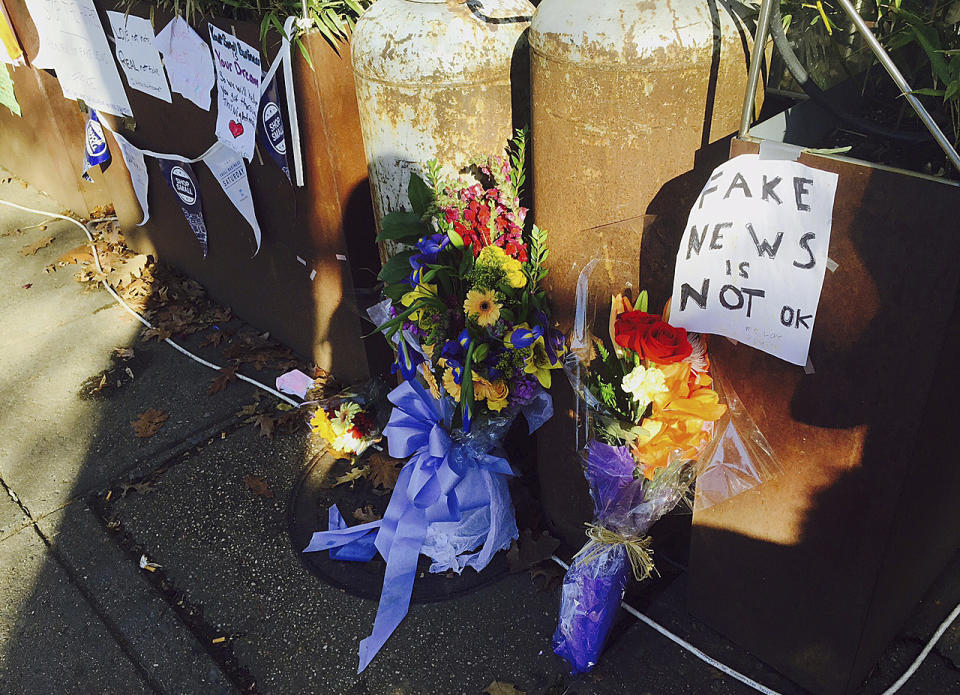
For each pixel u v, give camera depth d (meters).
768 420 1.82
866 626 1.92
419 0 2.20
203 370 3.55
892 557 1.84
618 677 2.19
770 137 1.80
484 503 2.40
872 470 1.70
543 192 2.02
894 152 1.79
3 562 2.67
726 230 1.64
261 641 2.37
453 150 2.31
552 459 2.40
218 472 2.98
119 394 3.44
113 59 3.48
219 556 2.65
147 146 3.66
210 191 3.43
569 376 1.96
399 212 2.25
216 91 3.00
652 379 1.62
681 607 2.38
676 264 1.74
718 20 1.71
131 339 3.79
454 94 2.21
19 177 5.44
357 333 3.13
